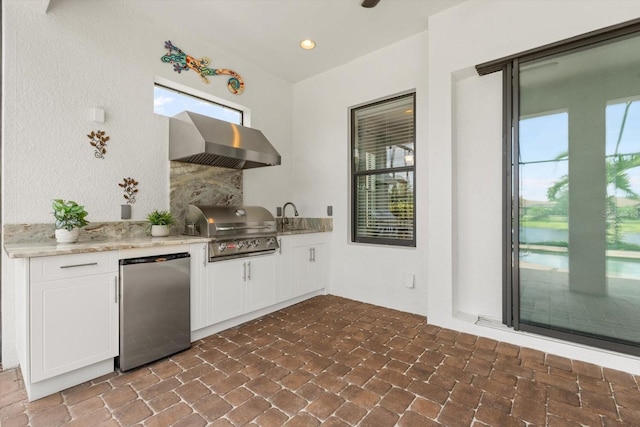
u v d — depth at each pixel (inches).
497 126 103.9
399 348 92.8
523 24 92.9
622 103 81.4
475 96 108.0
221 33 122.0
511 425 59.0
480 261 108.2
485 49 99.7
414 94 128.8
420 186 123.6
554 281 92.0
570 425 59.0
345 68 147.2
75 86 93.2
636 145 79.8
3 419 60.8
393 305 131.5
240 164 131.8
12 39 82.2
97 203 97.7
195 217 111.3
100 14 98.7
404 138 132.5
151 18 111.1
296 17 111.9
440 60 108.7
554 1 88.1
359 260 142.7
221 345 95.7
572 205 88.8
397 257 130.4
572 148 88.5
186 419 61.0
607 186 83.7
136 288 81.5
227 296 107.2
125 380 75.4
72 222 84.4
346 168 147.3
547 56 91.4
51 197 88.5
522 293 97.4
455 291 110.7
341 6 105.6
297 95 167.9
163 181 114.7
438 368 80.7
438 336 101.6
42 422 60.1
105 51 99.7
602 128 84.0
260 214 125.4
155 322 85.3
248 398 68.0
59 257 69.2
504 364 82.6
